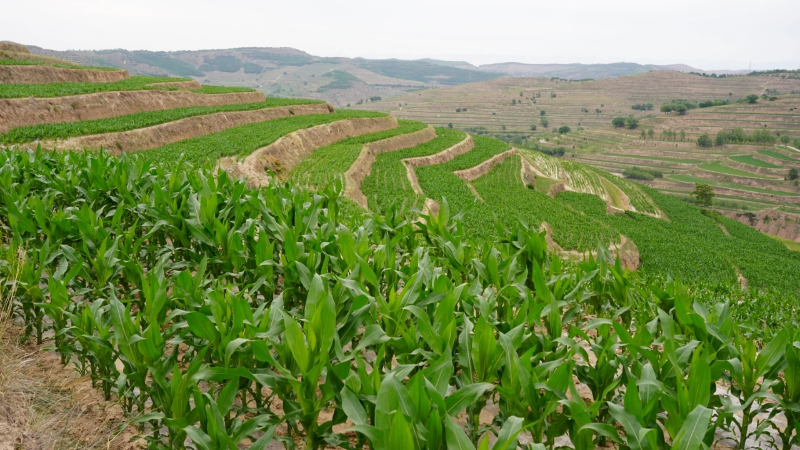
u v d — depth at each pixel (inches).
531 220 2171.5
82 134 1797.5
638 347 194.5
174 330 207.2
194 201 323.9
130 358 186.9
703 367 159.5
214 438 144.0
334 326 163.9
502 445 127.5
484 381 180.5
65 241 310.2
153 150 1902.1
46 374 227.9
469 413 190.1
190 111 2728.8
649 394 169.6
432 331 183.9
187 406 167.0
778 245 4030.5
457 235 371.9
